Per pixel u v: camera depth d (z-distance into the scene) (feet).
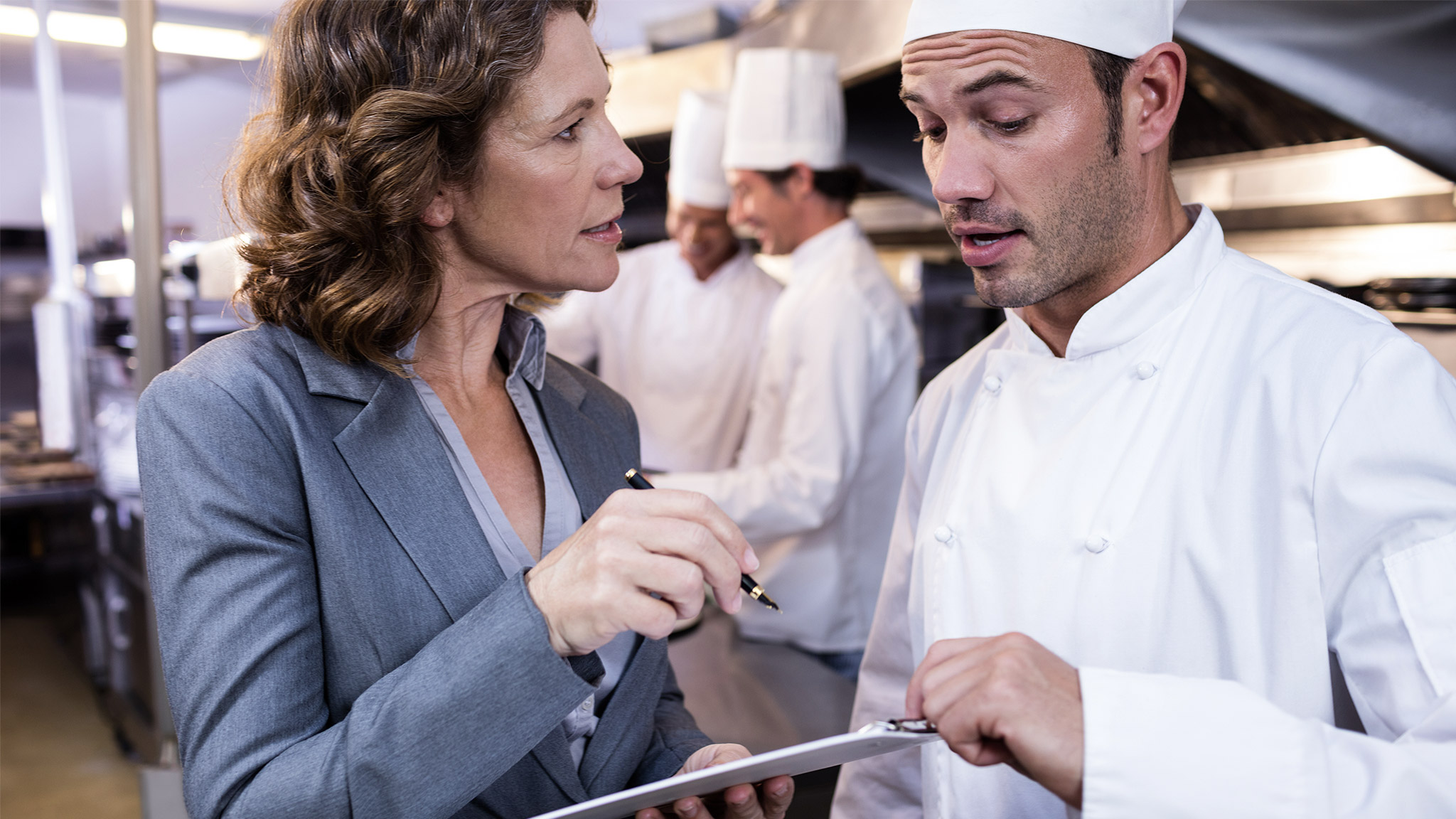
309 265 2.58
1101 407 3.07
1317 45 5.00
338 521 2.48
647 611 2.23
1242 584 2.75
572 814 2.14
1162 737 2.10
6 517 15.88
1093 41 2.72
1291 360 2.79
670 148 12.34
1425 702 2.35
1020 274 2.93
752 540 6.75
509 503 2.93
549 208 2.62
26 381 15.53
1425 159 4.86
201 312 7.36
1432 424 2.53
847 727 5.30
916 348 7.20
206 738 2.27
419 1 2.48
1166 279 3.00
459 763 2.26
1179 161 8.18
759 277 9.34
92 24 12.82
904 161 9.95
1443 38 4.48
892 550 3.98
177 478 2.37
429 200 2.52
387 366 2.62
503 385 3.11
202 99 12.93
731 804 2.67
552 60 2.55
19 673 13.14
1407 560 2.44
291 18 2.62
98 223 18.72
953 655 2.32
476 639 2.30
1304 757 2.09
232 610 2.31
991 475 3.27
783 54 7.22
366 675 2.48
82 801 9.72
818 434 6.59
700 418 9.18
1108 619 2.90
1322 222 7.10
